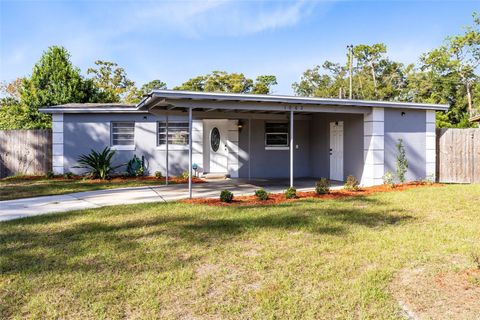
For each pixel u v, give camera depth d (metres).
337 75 42.66
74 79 18.41
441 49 28.22
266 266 4.04
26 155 13.82
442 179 11.82
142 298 3.31
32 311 3.08
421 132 10.96
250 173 13.52
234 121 13.44
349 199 8.03
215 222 5.94
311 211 6.75
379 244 4.75
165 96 7.58
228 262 4.18
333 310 3.10
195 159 13.59
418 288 3.46
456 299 3.22
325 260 4.21
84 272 3.88
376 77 36.81
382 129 10.36
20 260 4.22
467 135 11.43
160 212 6.77
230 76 34.78
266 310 3.10
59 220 6.17
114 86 34.31
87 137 13.39
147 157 13.54
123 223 5.94
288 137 13.84
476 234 5.19
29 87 18.62
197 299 3.31
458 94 28.34
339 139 12.01
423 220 6.08
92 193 9.45
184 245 4.77
